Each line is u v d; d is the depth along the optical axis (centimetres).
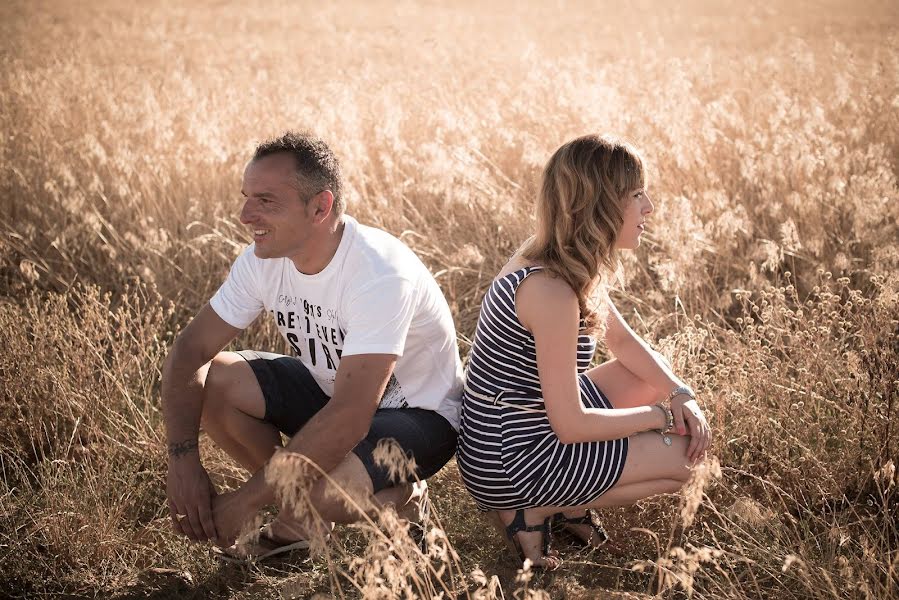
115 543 283
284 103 746
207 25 2216
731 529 276
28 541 281
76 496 298
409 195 554
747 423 306
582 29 2036
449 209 526
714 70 963
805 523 269
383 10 2627
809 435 312
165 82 966
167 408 272
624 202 251
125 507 303
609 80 841
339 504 252
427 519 281
